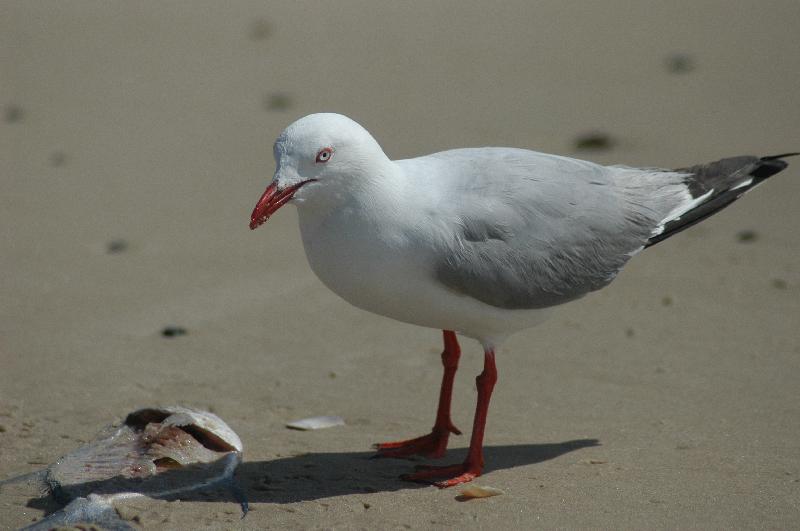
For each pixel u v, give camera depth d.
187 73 26.39
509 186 9.73
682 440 10.12
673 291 14.62
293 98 24.23
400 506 8.80
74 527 8.27
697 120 22.28
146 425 10.02
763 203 18.16
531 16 32.28
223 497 8.94
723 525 8.21
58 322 13.37
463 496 8.92
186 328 13.34
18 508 8.74
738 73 25.91
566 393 11.55
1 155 20.58
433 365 12.49
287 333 13.34
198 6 33.12
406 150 20.38
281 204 9.00
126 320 13.53
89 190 18.75
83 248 16.11
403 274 9.26
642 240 10.41
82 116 23.09
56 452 9.88
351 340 13.20
